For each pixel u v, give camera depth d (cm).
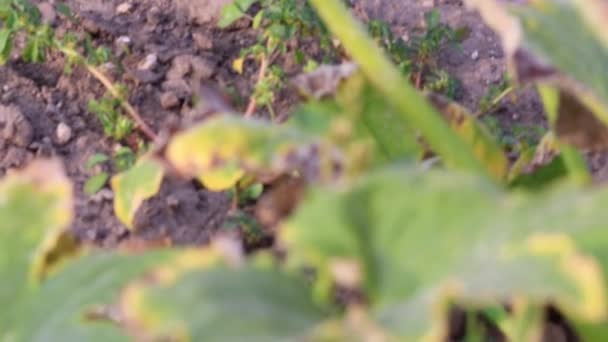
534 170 79
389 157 73
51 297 54
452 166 66
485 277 45
